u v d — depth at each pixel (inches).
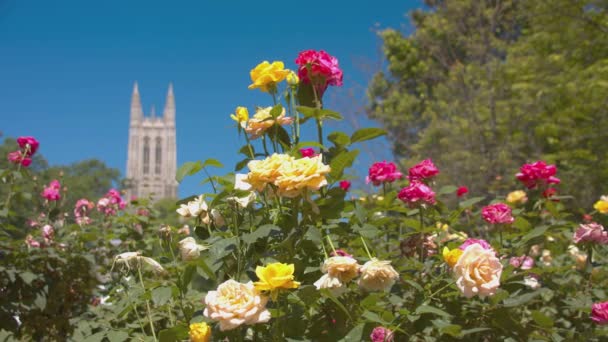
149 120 3659.0
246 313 56.3
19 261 137.7
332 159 76.3
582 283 126.6
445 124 486.9
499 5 497.7
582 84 396.5
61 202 180.1
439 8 530.6
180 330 65.7
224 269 75.7
